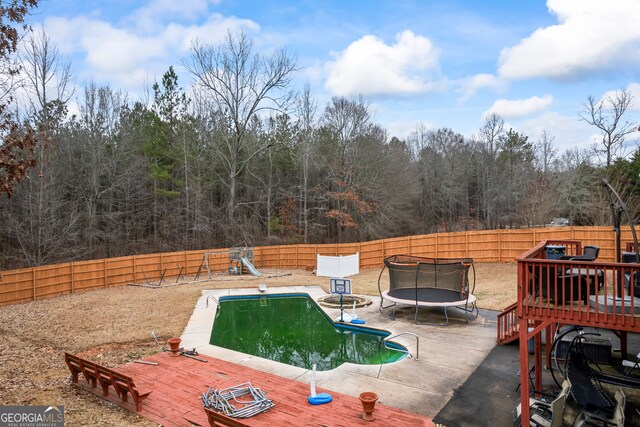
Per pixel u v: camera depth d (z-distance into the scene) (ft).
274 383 22.95
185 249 96.73
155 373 24.62
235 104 100.94
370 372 25.73
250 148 112.78
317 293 54.34
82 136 92.02
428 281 44.42
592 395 18.63
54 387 22.90
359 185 104.78
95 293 55.52
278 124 116.98
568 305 18.97
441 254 73.61
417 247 75.00
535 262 18.40
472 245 71.72
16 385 23.08
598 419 17.53
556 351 23.62
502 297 47.70
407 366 26.76
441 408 20.59
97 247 87.10
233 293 54.24
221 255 76.38
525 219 116.06
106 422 18.37
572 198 107.04
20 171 23.17
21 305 47.96
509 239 69.36
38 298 52.08
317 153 109.70
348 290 40.04
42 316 41.65
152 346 31.30
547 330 25.39
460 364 27.07
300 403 20.07
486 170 134.41
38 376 24.71
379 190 108.58
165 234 99.04
